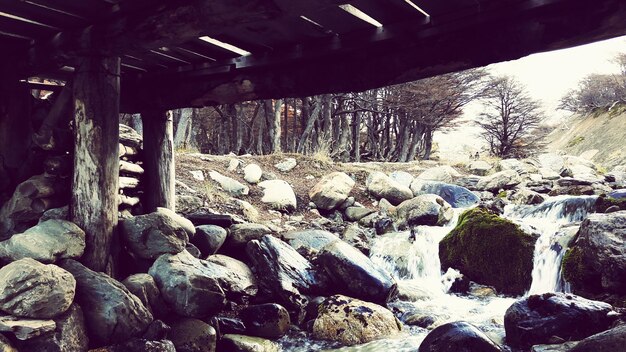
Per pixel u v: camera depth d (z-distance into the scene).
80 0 4.27
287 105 30.80
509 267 7.55
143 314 4.76
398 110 29.16
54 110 5.36
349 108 28.39
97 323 4.55
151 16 4.25
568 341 4.66
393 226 10.04
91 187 5.10
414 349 5.26
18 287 4.09
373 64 4.97
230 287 6.07
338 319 5.80
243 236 7.18
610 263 5.71
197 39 5.24
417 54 4.67
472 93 30.72
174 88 6.47
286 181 12.12
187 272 5.20
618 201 7.98
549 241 7.32
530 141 36.25
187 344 4.96
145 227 5.40
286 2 3.48
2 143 5.36
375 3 4.18
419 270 8.38
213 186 10.38
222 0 3.73
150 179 6.93
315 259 7.24
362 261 6.82
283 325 5.84
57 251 4.68
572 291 6.37
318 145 22.83
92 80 5.07
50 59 5.06
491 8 4.08
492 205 9.26
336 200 10.77
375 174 12.35
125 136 7.02
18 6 4.34
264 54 5.57
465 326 4.88
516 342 5.06
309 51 5.24
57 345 4.14
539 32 3.97
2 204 5.35
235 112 24.86
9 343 3.93
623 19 3.60
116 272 5.31
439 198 10.34
